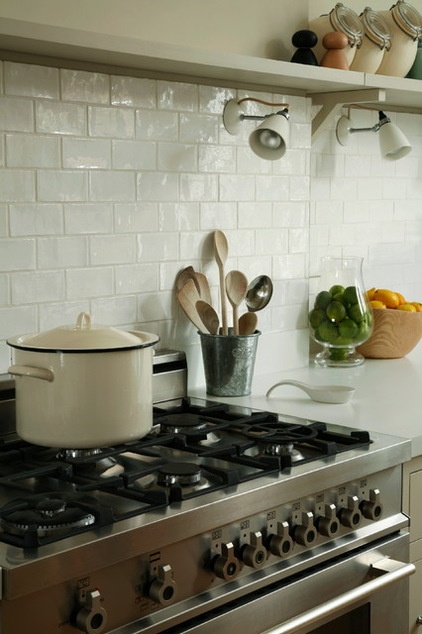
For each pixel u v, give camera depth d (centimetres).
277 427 217
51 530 152
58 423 182
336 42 276
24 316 229
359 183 344
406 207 368
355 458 197
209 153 268
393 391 268
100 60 230
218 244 270
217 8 264
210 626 167
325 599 191
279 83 274
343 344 299
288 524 182
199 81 262
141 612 158
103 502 170
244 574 175
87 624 146
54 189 232
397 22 296
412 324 319
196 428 216
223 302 267
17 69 220
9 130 221
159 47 221
